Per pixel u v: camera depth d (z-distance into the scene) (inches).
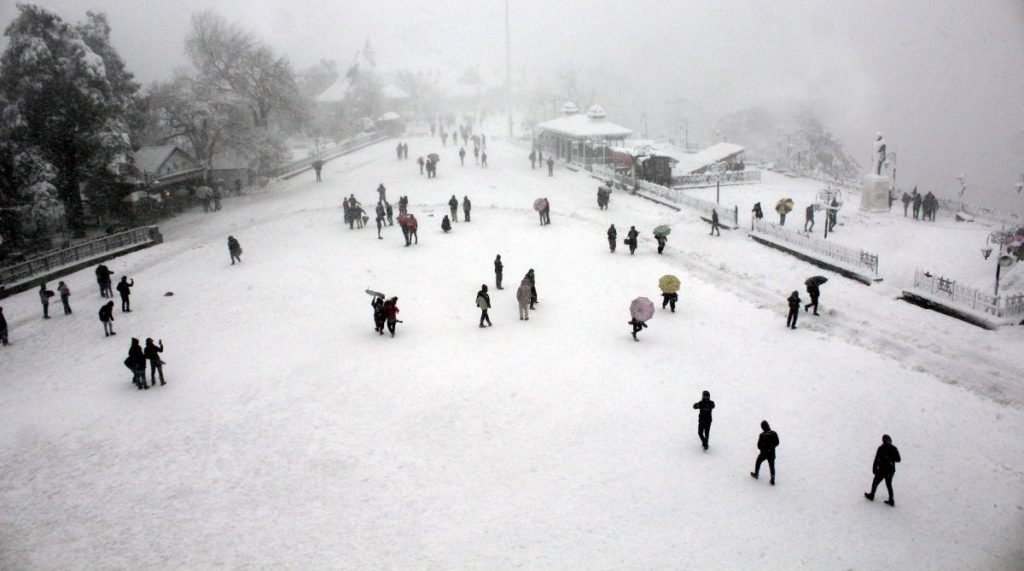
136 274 1342.3
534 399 759.7
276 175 2480.3
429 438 687.1
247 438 695.7
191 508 588.1
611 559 513.3
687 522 552.4
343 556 524.4
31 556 533.6
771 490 591.2
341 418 729.6
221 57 2628.0
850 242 1413.6
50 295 1112.2
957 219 1626.5
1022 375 778.8
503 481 613.9
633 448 660.7
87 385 839.1
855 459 634.2
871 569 498.0
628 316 1003.9
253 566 516.4
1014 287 1049.5
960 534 533.3
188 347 941.2
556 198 1898.4
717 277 1195.9
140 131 2321.6
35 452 689.6
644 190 1924.2
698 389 775.1
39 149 1701.5
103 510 589.6
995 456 630.5
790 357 852.0
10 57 1708.9
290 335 968.3
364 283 1190.3
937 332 918.4
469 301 1080.2
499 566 509.7
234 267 1336.1
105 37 2129.7
